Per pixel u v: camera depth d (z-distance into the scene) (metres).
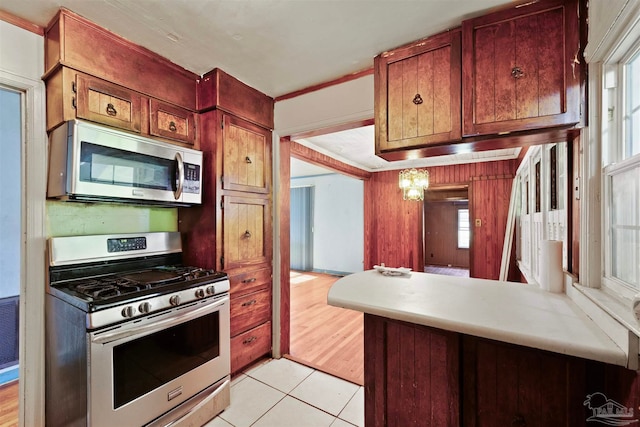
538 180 2.85
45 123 1.64
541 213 2.43
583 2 1.28
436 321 1.14
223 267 2.19
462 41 1.57
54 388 1.57
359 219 6.50
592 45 1.19
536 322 1.08
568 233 1.47
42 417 1.62
